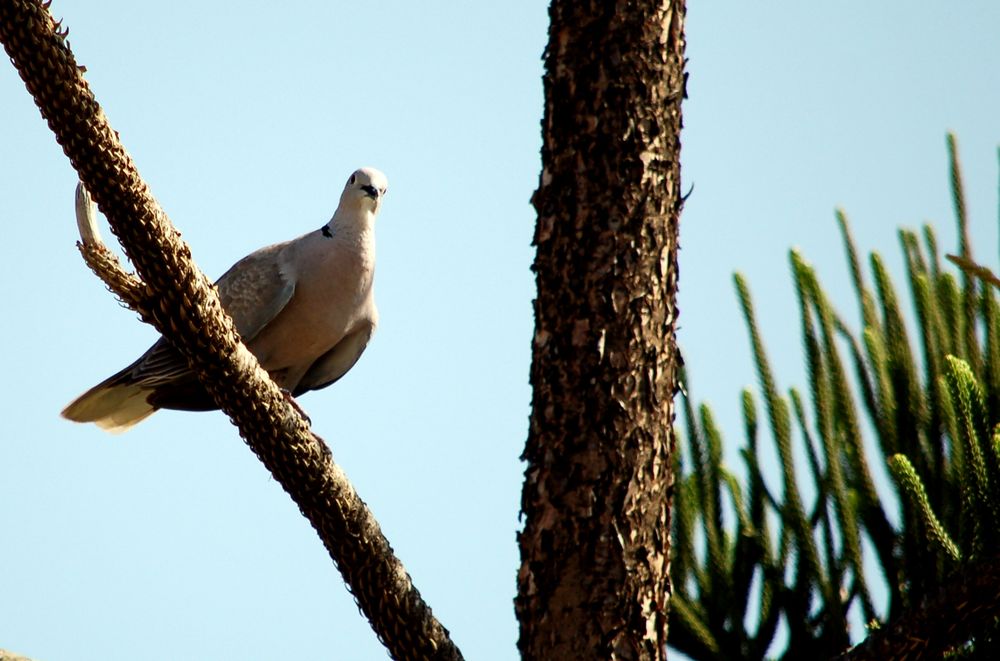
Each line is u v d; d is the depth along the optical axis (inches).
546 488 288.2
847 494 406.3
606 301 286.5
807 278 427.8
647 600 284.7
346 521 321.7
